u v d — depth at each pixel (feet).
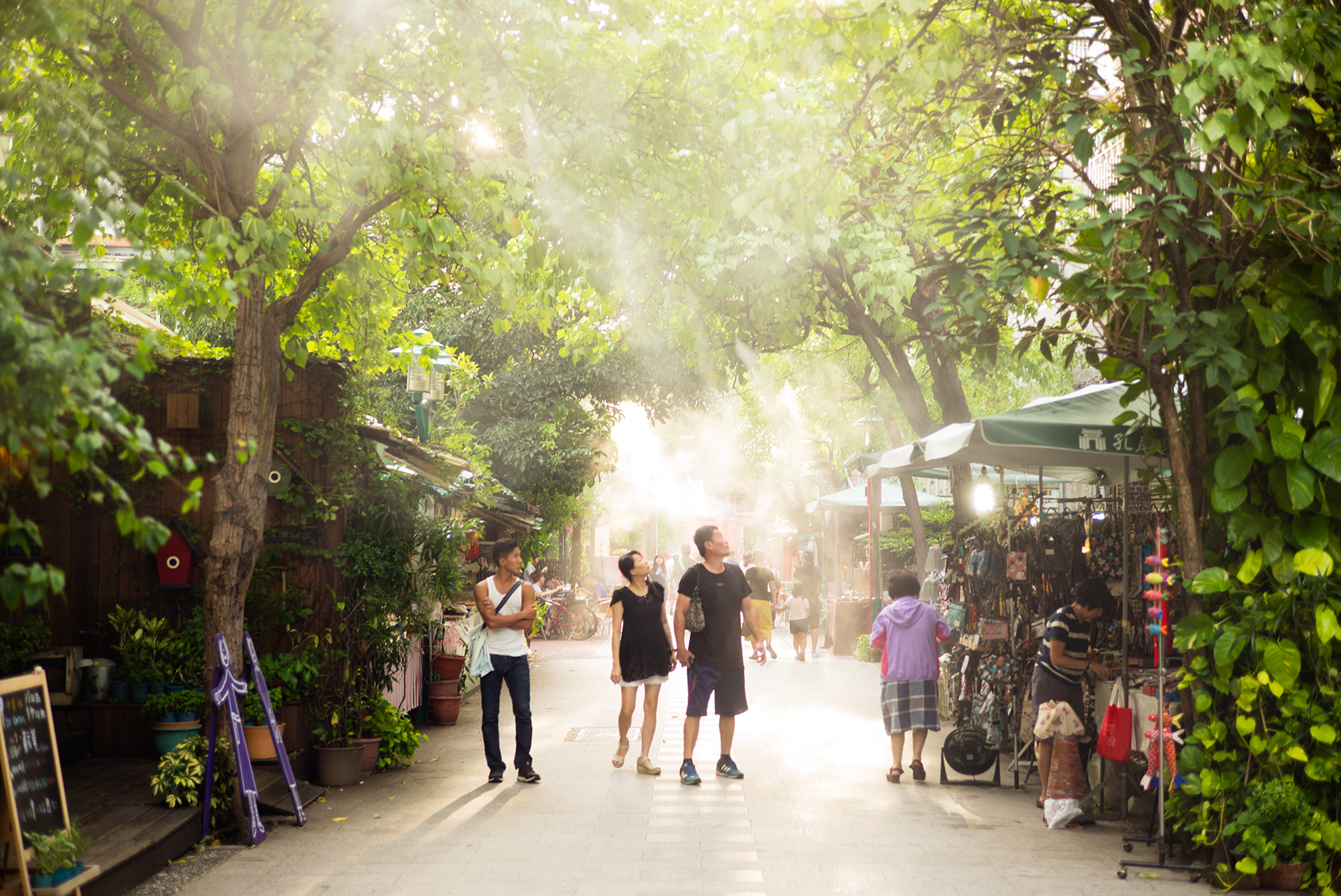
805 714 43.21
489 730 29.78
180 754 23.30
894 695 30.07
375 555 30.50
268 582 29.99
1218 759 20.48
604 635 90.79
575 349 47.03
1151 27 21.54
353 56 22.35
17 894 14.96
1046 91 23.63
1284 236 20.53
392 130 22.31
